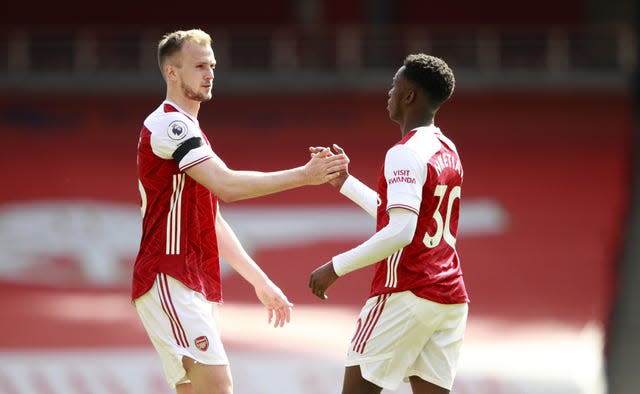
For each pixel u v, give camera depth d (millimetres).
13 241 68750
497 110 88688
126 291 61906
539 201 74000
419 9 96938
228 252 17469
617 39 89812
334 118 88875
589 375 46656
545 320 55000
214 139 85938
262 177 15656
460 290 16297
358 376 16375
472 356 48750
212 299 16328
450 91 16469
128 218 72375
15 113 88562
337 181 17359
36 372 48156
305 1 97688
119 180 78625
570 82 88375
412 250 15977
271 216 72812
